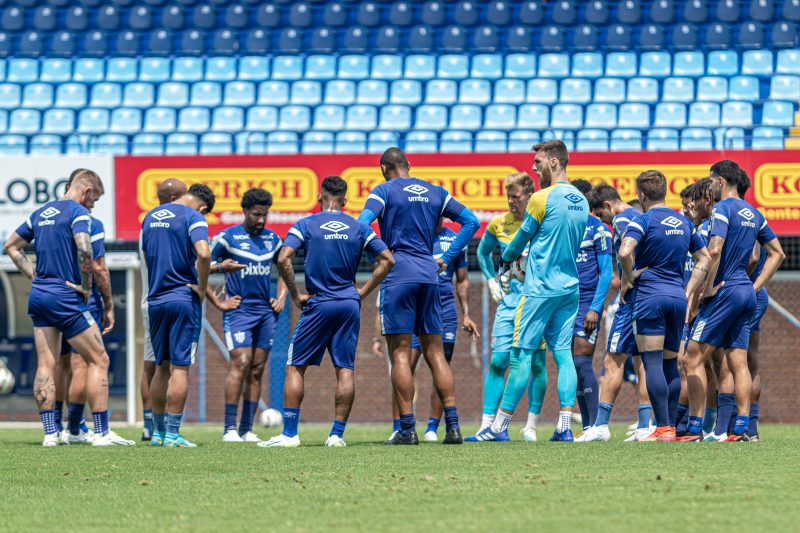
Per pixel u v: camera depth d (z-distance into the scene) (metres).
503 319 29.88
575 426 42.91
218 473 20.64
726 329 28.72
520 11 76.75
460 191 47.47
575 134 62.25
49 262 29.39
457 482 18.23
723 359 29.45
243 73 73.44
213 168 48.06
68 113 68.88
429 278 27.14
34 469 22.00
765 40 72.75
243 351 32.62
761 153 46.34
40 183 48.22
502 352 29.70
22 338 48.56
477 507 15.38
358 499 16.47
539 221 27.52
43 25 80.19
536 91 69.56
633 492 16.66
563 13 76.00
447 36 75.19
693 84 68.69
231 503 16.36
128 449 27.38
